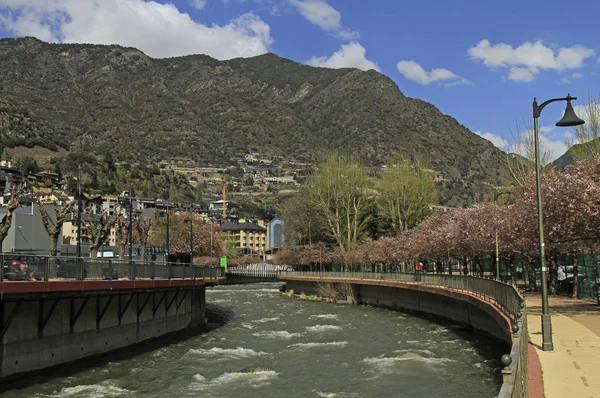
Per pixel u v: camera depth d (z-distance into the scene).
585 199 30.70
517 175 57.09
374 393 23.48
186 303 46.31
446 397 22.45
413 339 38.94
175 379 26.27
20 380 23.77
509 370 7.89
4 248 53.97
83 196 41.50
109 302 31.11
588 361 17.16
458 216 64.75
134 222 81.88
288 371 28.23
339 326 47.44
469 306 43.88
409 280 59.16
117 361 30.06
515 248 48.12
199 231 106.75
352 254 83.81
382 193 91.25
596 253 43.84
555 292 48.41
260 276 121.94
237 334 42.44
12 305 23.25
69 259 27.19
